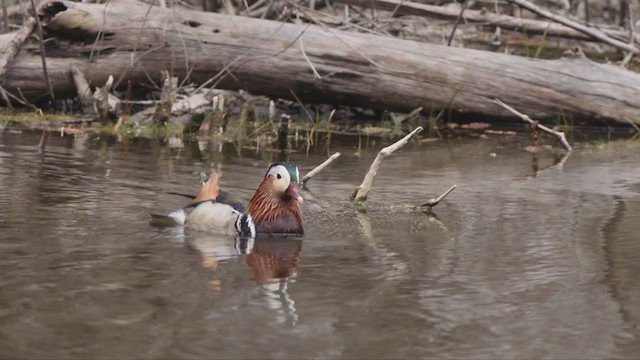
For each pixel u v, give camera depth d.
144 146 16.19
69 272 8.73
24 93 18.44
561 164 15.54
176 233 10.37
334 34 18.52
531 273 9.13
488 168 15.06
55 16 17.89
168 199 11.84
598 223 11.23
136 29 18.22
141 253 9.45
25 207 11.14
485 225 11.06
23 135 16.67
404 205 12.07
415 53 18.70
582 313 8.06
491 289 8.62
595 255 9.80
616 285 8.79
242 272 8.93
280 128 16.38
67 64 18.30
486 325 7.73
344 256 9.62
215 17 18.52
